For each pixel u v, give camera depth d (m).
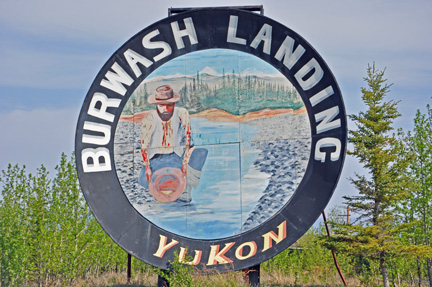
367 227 32.09
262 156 25.89
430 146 34.38
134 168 26.53
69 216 33.03
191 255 25.41
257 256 25.06
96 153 26.52
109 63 27.11
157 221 26.02
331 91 25.66
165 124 26.75
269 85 26.36
